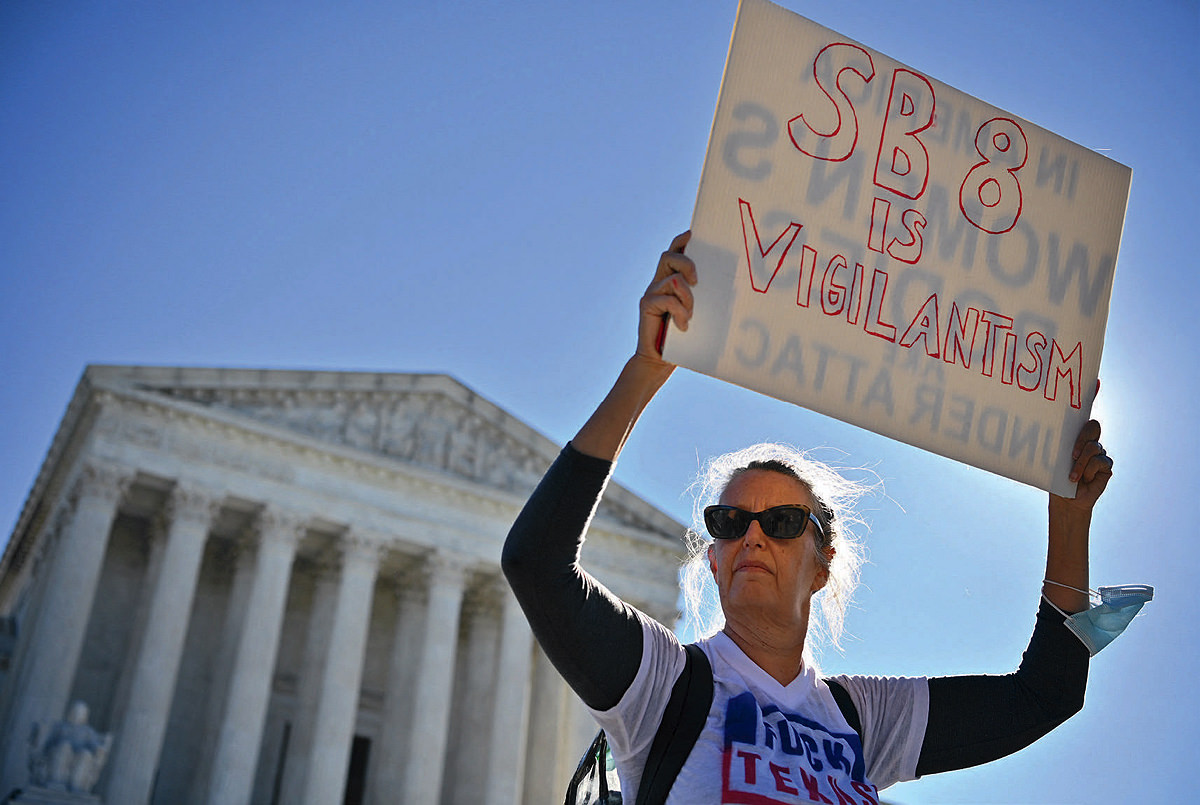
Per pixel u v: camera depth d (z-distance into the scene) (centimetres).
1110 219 609
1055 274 592
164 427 6925
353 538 7250
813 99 550
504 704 7425
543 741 7675
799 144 541
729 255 513
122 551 7300
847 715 508
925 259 559
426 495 7575
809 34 554
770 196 528
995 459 558
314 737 6756
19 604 8206
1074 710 556
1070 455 575
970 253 572
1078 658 557
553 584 438
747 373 502
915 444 539
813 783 441
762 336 509
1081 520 573
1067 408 579
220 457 7012
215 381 7106
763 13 547
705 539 562
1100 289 599
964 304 567
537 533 441
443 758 7188
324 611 7381
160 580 6606
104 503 6575
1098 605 561
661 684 455
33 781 5416
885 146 562
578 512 446
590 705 450
